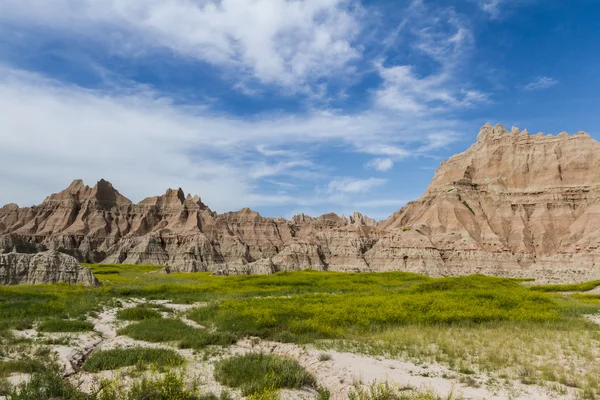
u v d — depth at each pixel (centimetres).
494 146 17162
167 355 1914
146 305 3956
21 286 5016
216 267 10362
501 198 15550
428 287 5162
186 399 1391
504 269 12644
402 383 1603
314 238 15100
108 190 19750
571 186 14775
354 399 1429
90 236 17212
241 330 2609
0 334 2325
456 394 1483
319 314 2945
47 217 18200
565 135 16162
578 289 6638
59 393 1411
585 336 2417
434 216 15062
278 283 6812
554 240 13862
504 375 1695
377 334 2523
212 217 19588
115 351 1988
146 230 18712
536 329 2627
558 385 1584
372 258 13750
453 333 2498
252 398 1356
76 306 3547
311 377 1698
